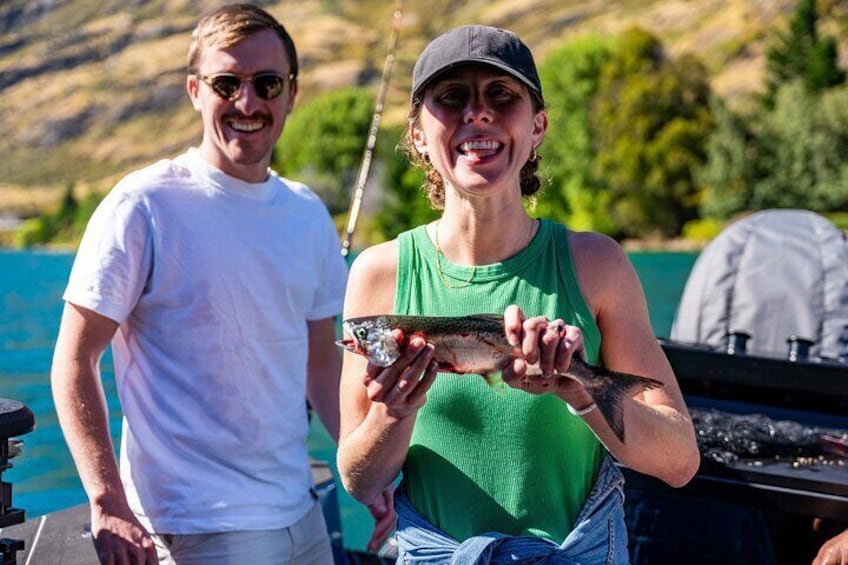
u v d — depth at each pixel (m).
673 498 3.95
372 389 2.28
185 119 106.69
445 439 2.45
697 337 5.34
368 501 2.58
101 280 3.23
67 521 3.63
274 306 3.45
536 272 2.48
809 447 3.50
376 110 5.08
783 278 5.21
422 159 2.74
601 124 55.91
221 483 3.32
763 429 3.70
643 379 2.27
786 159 50.16
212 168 3.43
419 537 2.46
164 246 3.32
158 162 3.46
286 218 3.55
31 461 8.43
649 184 54.25
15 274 33.47
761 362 4.20
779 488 3.19
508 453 2.41
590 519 2.43
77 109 108.31
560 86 58.22
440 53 2.39
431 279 2.52
